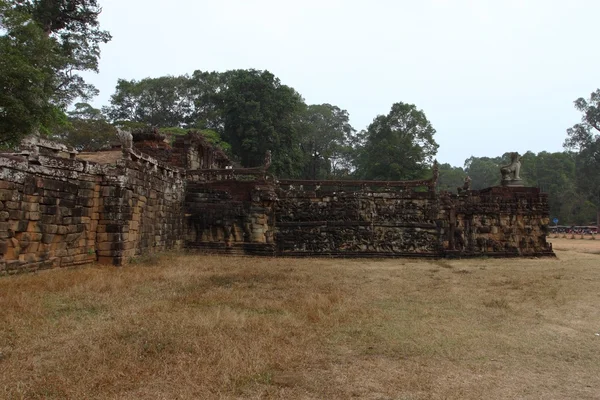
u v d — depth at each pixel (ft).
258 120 190.19
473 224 99.30
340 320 32.40
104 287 41.24
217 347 24.43
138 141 107.24
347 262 82.74
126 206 62.13
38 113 79.77
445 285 51.37
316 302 37.65
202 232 92.79
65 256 54.49
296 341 26.61
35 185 49.73
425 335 29.07
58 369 20.86
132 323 29.22
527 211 100.37
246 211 93.35
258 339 26.35
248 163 197.57
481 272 65.92
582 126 237.25
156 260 66.80
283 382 20.45
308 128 252.21
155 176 76.07
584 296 44.19
